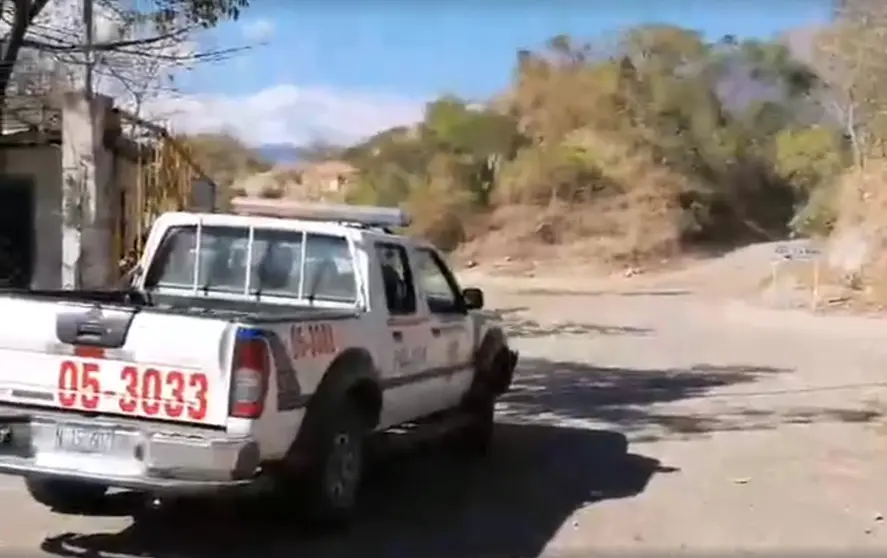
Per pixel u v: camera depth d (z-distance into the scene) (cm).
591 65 7488
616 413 1312
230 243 811
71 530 714
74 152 1606
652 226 6406
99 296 770
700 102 7088
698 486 907
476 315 955
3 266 1800
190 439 605
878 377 1722
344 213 867
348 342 716
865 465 1009
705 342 2347
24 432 628
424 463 967
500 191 6844
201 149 4981
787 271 4200
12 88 1661
